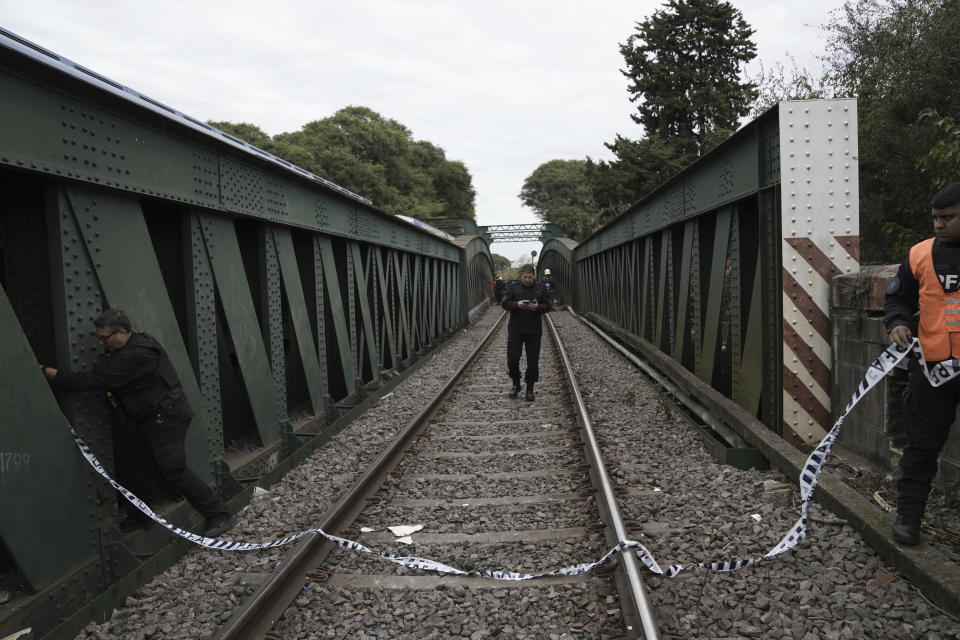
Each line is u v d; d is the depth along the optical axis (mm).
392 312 12398
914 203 9117
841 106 4957
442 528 4426
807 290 5090
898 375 4316
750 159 5684
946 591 2848
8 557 3367
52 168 3311
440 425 7551
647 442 6332
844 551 3527
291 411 7594
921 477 3236
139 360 3672
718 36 31000
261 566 3854
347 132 49500
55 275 3449
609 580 3496
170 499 4559
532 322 8820
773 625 2926
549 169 81500
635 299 12641
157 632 3137
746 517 4184
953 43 8578
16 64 3076
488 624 3127
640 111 32625
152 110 4070
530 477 5535
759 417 5836
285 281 6699
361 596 3439
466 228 52469
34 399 3131
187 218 4832
